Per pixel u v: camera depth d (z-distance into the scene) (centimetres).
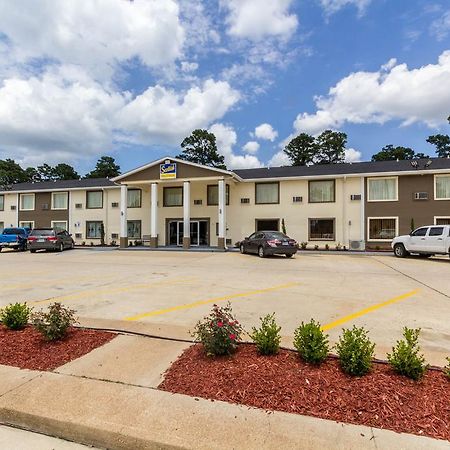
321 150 5734
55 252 2206
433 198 2155
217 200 2569
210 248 2361
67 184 3112
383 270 1274
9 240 2344
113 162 6362
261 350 391
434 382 322
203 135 5925
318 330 379
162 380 346
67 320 466
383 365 362
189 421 279
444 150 5416
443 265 1439
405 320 571
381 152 5503
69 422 283
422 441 246
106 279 1038
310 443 249
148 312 618
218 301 716
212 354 386
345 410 284
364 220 2270
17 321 493
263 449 246
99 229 2867
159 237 2675
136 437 264
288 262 1561
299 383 323
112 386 337
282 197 2434
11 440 280
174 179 2386
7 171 5862
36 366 382
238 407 296
